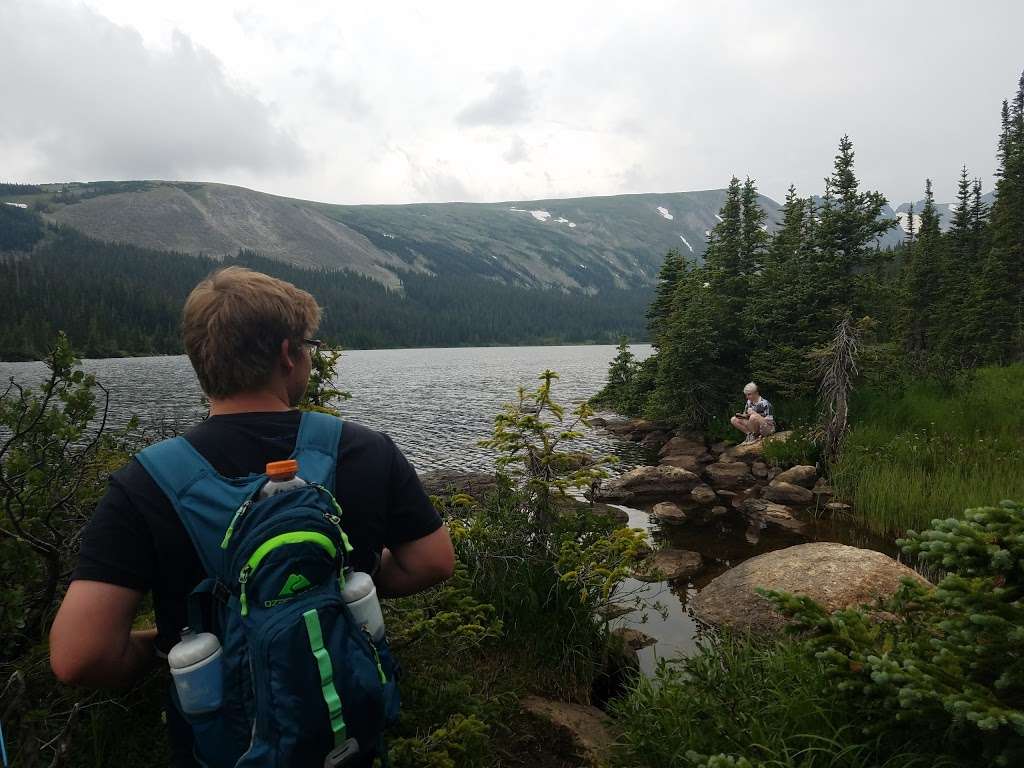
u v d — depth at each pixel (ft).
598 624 15.57
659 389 64.18
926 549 8.14
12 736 7.98
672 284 77.61
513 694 12.51
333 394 15.14
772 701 10.62
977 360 90.79
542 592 15.35
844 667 8.40
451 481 31.04
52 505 10.93
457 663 13.16
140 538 4.57
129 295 426.10
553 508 16.87
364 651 4.67
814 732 9.27
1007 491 29.50
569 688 14.26
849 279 55.98
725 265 69.77
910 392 53.98
